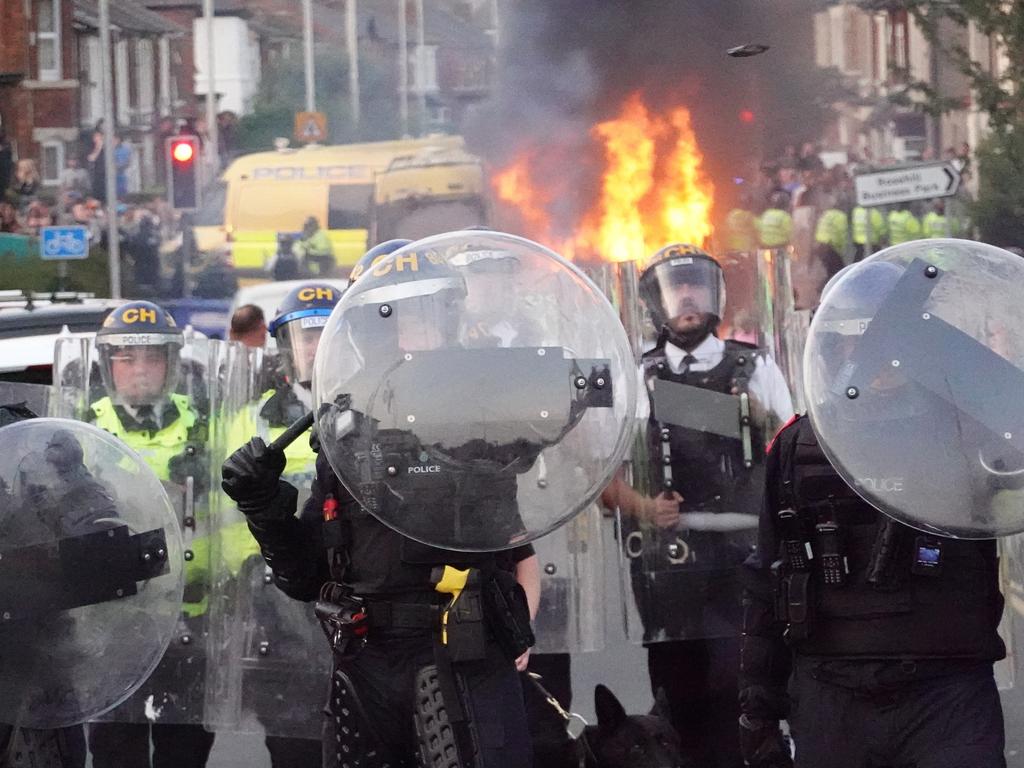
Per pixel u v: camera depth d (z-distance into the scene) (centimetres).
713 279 1731
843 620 1312
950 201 6109
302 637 1678
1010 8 5381
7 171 9925
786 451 1349
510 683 1293
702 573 1744
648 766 1595
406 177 6538
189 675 1691
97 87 12131
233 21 11806
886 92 7912
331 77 11075
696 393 1738
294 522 1321
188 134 6206
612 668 2394
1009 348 1184
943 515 1187
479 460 1180
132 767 1744
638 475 1748
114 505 1311
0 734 1342
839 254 6462
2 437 1299
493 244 1188
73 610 1302
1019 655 1599
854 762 1317
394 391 1183
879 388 1188
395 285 1188
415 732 1277
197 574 1688
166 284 7156
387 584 1277
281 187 6556
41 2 12050
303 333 1670
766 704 1406
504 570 1333
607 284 1769
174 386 1697
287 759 1709
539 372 1180
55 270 8169
